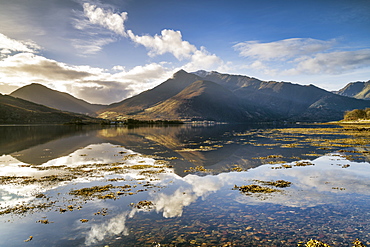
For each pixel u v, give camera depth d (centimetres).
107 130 12581
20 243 1104
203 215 1411
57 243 1102
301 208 1508
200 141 6341
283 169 2736
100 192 1886
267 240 1109
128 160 3384
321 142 5419
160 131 11869
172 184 2130
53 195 1814
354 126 12425
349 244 1066
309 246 1028
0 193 1869
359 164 2925
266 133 9588
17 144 5338
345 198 1692
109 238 1143
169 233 1188
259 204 1588
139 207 1555
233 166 2967
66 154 3906
